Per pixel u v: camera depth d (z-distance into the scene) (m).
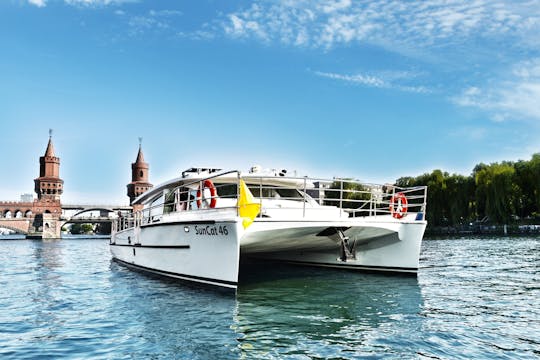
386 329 6.21
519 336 5.86
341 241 11.51
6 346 5.79
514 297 8.67
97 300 9.00
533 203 52.47
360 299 8.34
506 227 48.56
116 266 17.11
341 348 5.36
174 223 9.87
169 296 8.74
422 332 6.05
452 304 7.95
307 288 9.56
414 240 10.60
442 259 18.59
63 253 33.72
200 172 11.50
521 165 54.97
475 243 33.81
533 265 15.51
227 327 6.33
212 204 9.12
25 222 128.00
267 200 11.16
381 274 11.40
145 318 7.04
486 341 5.63
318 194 12.32
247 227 8.02
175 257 10.12
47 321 7.18
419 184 57.62
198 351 5.32
